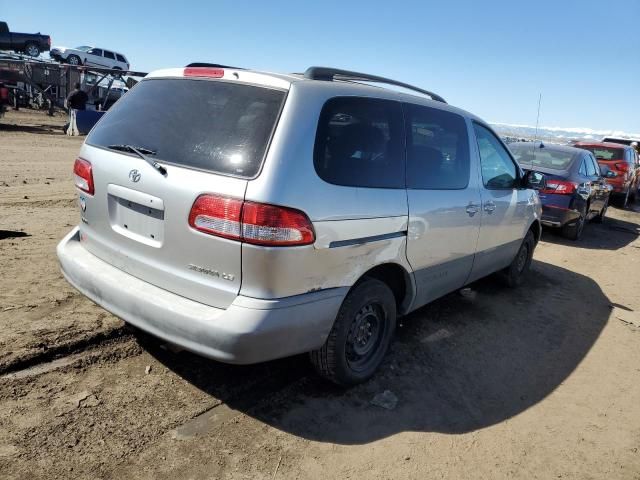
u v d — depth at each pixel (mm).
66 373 3193
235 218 2537
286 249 2586
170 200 2732
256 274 2570
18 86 27453
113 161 3037
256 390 3275
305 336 2814
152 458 2584
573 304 5727
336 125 2969
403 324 4574
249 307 2568
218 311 2645
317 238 2725
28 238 5652
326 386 3416
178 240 2738
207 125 2828
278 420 3012
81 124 18641
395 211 3273
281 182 2578
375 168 3199
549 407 3523
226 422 2934
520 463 2904
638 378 4094
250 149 2646
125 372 3293
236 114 2793
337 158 2928
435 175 3795
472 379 3781
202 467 2568
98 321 3797
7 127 18656
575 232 9180
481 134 4617
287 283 2648
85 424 2760
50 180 9742
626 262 8188
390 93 3531
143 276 2959
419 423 3154
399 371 3746
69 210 7355
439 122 3959
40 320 3715
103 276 3033
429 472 2742
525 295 5824
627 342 4812
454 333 4539
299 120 2734
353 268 3016
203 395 3154
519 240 5539
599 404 3635
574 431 3270
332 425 3027
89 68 22703
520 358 4223
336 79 3354
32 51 31734
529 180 5242
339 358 3143
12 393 2928
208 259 2654
